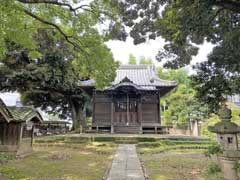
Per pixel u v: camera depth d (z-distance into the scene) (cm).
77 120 2406
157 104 2206
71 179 632
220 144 544
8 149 959
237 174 509
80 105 2467
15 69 2022
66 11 991
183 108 2566
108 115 2161
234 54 669
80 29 1035
